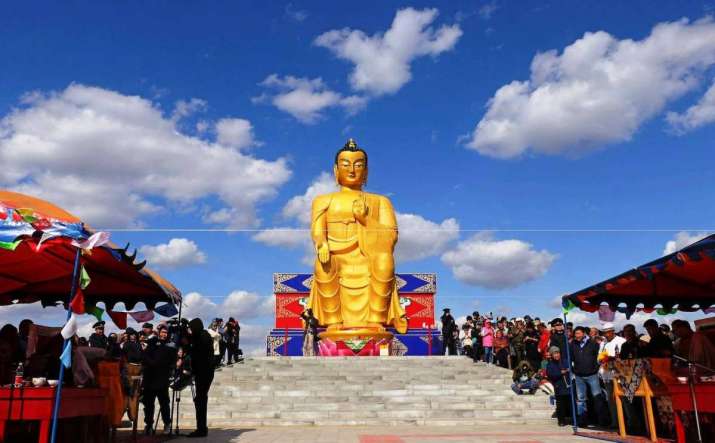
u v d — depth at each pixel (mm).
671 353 12555
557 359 15688
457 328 29281
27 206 8969
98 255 11016
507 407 17750
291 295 36875
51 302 13688
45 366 10852
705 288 14211
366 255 29109
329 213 29766
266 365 22562
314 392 18859
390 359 23547
